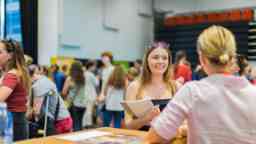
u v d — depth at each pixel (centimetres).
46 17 761
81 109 537
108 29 980
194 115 121
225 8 1031
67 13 866
